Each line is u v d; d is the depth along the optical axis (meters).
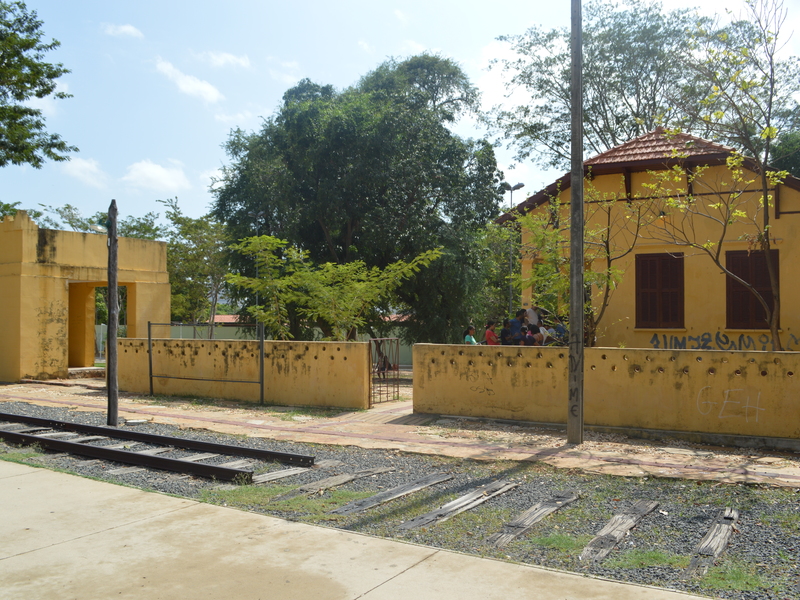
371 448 9.27
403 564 4.65
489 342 15.53
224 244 36.34
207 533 5.39
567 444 9.40
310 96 29.42
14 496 6.63
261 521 5.74
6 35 20.50
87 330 24.91
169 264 38.44
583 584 4.29
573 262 9.39
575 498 6.53
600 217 14.68
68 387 19.05
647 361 9.99
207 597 4.10
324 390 13.70
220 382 15.39
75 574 4.50
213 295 40.75
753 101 11.86
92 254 22.11
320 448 9.48
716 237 13.80
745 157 12.48
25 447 9.75
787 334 13.22
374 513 6.04
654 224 14.02
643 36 28.70
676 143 14.51
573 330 9.41
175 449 9.55
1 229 21.00
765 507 6.20
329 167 25.05
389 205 25.02
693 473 7.49
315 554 4.86
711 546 5.04
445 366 11.84
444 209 26.88
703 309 13.91
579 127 9.30
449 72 32.88
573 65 9.34
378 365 14.85
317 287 17.19
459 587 4.23
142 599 4.09
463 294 25.86
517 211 15.46
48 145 22.22
